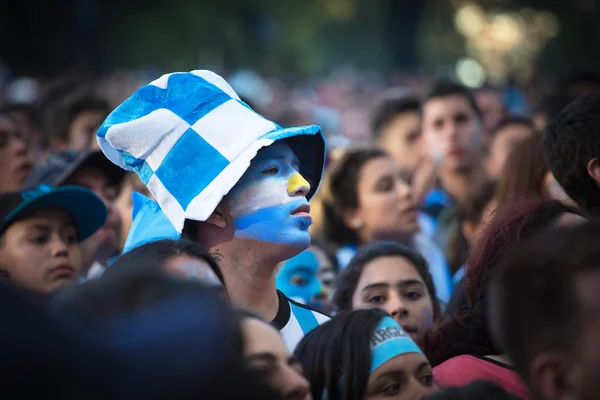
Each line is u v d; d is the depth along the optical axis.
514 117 12.29
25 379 2.29
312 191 5.11
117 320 2.72
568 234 3.09
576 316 2.94
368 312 4.21
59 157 8.20
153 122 4.59
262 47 59.41
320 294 7.15
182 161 4.57
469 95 11.31
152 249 3.97
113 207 7.88
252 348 3.36
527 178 7.66
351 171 8.78
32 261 6.19
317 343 4.16
